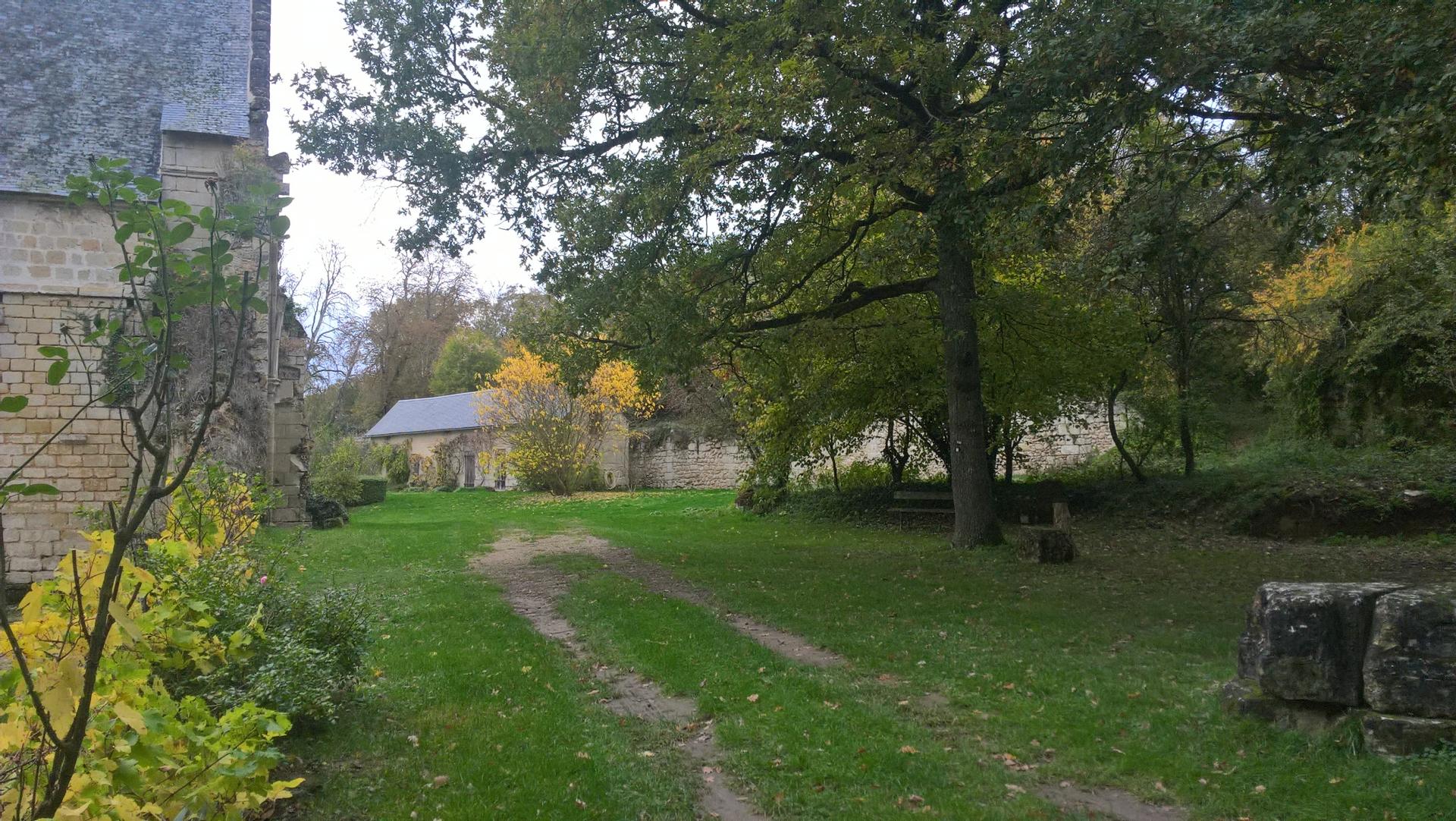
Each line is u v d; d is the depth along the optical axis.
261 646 5.18
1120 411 21.19
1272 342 17.78
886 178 9.78
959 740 5.30
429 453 43.69
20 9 14.65
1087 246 14.37
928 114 9.88
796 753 5.04
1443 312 13.63
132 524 2.50
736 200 11.87
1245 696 5.26
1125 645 7.35
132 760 2.75
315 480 27.97
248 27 16.27
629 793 4.54
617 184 11.89
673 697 6.24
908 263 14.36
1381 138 6.94
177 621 3.54
